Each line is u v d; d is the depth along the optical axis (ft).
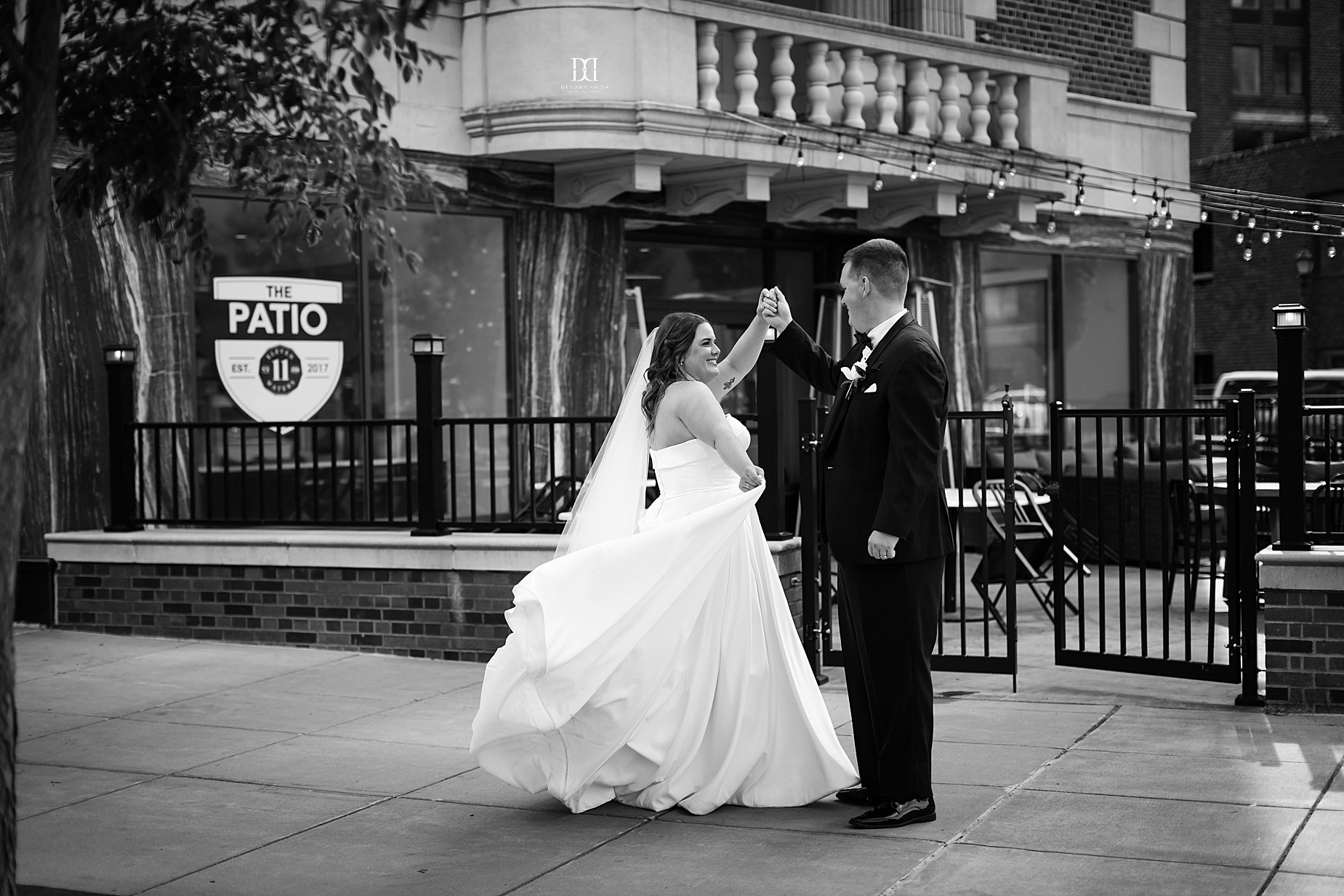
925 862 14.40
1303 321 20.88
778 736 16.81
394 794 17.65
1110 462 44.60
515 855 15.08
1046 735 20.02
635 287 41.27
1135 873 13.80
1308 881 13.47
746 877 14.12
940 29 46.68
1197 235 110.01
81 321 30.27
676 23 35.88
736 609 16.71
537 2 35.04
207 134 19.60
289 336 33.81
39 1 12.16
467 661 26.78
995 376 49.42
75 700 23.49
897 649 15.62
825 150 38.91
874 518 15.43
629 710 16.25
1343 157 97.14
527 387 37.96
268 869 14.70
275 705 23.07
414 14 16.05
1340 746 18.79
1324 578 20.72
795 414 45.37
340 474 34.81
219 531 29.60
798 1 46.34
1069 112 50.19
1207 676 22.06
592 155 36.42
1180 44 54.39
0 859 11.55
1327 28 139.03
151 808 17.10
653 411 17.48
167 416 31.53
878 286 15.88
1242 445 21.54
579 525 18.15
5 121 16.72
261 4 17.20
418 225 36.14
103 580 29.78
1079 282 52.19
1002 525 32.32
